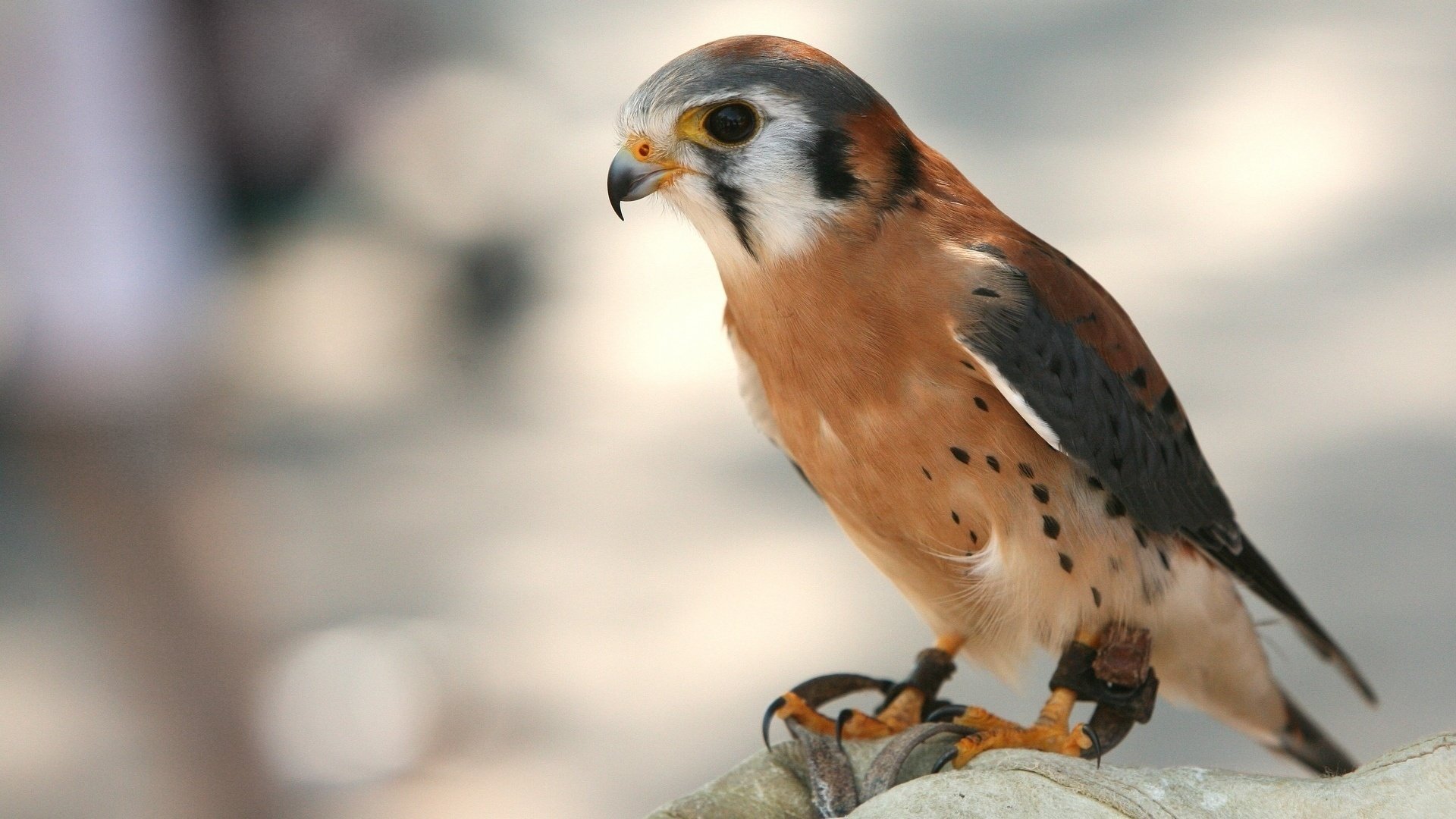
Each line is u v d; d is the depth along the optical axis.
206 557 9.40
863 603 13.48
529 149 16.14
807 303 5.78
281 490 14.40
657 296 18.91
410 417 15.58
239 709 9.72
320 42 11.45
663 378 17.45
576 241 19.48
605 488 15.36
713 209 5.88
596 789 11.52
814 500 15.23
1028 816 4.79
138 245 9.37
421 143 13.47
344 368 14.36
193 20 10.02
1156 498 6.20
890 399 5.77
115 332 9.08
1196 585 6.38
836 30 27.83
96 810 10.26
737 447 16.30
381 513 14.50
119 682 9.54
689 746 11.87
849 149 5.73
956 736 5.71
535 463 15.71
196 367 9.42
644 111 5.86
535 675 12.40
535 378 16.33
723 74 5.76
